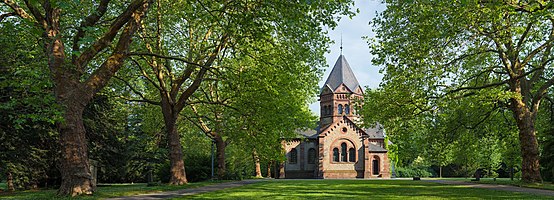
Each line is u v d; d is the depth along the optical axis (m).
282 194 20.56
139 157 49.09
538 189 25.38
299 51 24.20
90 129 32.28
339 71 77.44
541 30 27.61
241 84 24.89
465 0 15.31
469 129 33.91
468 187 28.80
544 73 32.19
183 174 28.70
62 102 16.88
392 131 29.88
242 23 18.78
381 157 74.56
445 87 28.03
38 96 14.78
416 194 21.19
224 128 31.45
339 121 72.88
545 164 35.47
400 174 83.00
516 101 28.72
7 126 26.22
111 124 35.75
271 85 25.42
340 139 72.50
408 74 26.38
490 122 33.72
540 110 35.06
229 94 28.91
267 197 18.50
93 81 17.70
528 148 28.38
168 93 27.75
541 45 27.61
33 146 29.02
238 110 28.31
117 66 18.23
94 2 22.36
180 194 20.30
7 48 18.53
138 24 18.64
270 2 18.34
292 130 34.47
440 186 30.55
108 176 45.47
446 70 27.36
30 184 33.72
